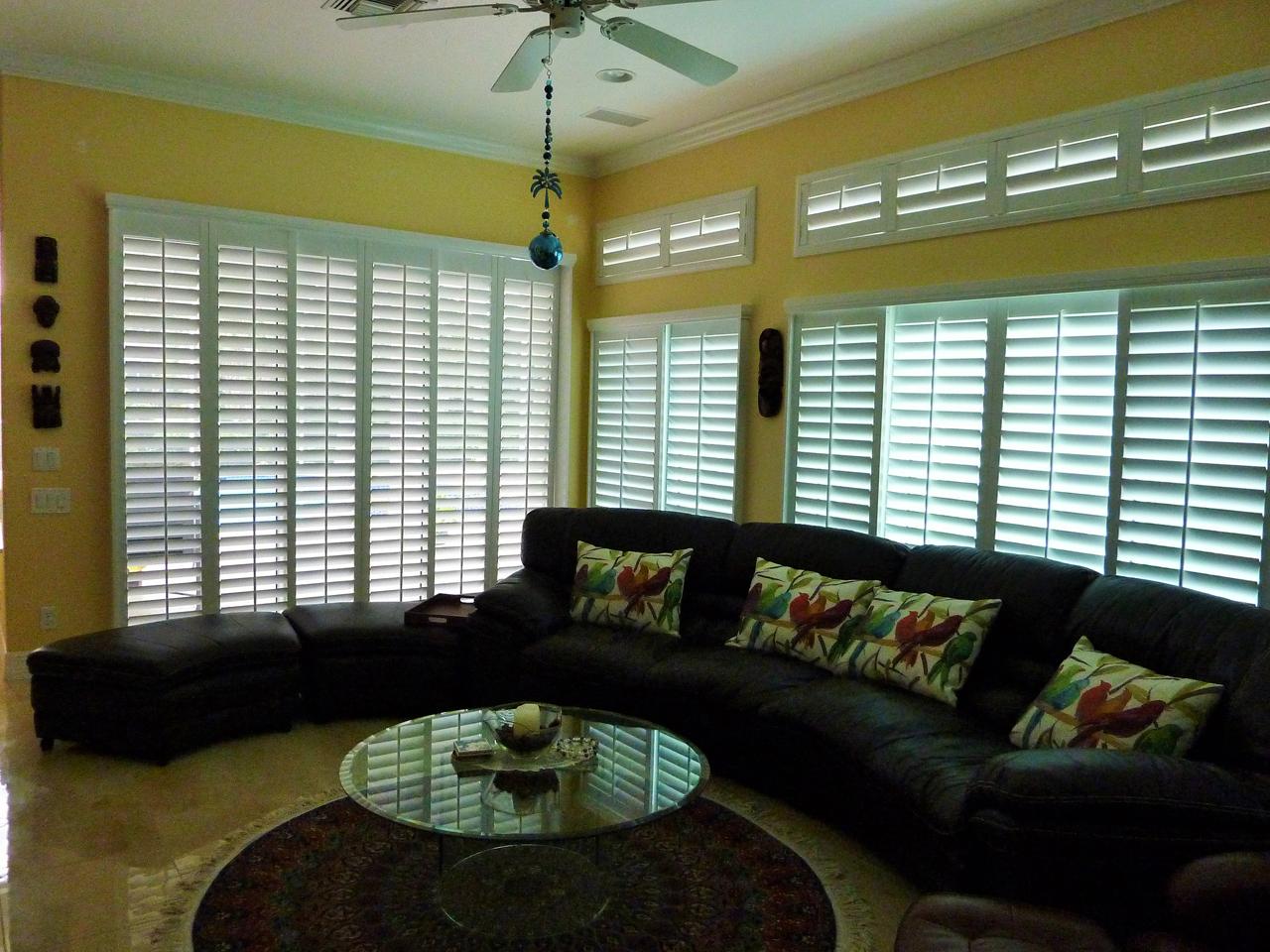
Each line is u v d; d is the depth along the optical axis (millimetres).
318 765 3400
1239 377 2725
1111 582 2811
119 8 3330
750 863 2723
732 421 4469
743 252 4445
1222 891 1673
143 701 3334
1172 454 2898
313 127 4527
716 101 4250
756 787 3186
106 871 2605
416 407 4836
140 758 3404
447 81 4059
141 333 4117
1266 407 2670
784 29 3369
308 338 4496
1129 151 2986
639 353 5039
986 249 3436
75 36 3623
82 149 4023
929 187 3615
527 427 5285
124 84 4059
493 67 3881
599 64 3773
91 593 4203
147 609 4227
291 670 3746
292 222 4426
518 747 2506
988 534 3438
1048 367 3244
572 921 2385
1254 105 2691
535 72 2781
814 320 4105
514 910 2430
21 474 4031
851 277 3955
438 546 4961
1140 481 2975
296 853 2725
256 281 4352
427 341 4855
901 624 3121
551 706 3047
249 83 4152
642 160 5078
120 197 4027
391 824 2914
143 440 4152
